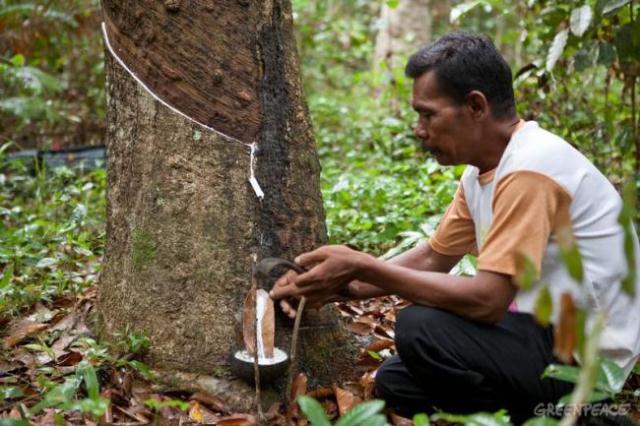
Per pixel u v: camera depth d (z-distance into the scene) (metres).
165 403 1.97
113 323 2.70
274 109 2.58
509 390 2.31
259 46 2.54
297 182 2.62
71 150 6.11
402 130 6.25
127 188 2.68
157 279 2.58
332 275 2.23
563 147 2.21
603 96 6.24
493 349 2.28
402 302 3.47
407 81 7.41
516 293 2.27
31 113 6.20
